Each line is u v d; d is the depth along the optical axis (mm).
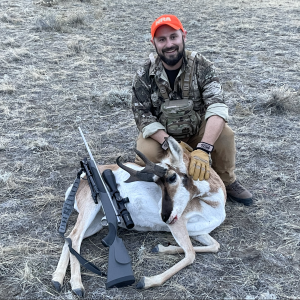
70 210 3619
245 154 5188
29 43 10688
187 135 4078
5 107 6738
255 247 3475
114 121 6375
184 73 3768
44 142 5484
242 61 9195
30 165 5016
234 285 3031
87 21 13445
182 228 3361
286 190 4379
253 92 7324
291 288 2986
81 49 10188
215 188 3584
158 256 3404
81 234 3398
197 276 3137
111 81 8070
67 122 6312
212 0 17594
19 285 3086
